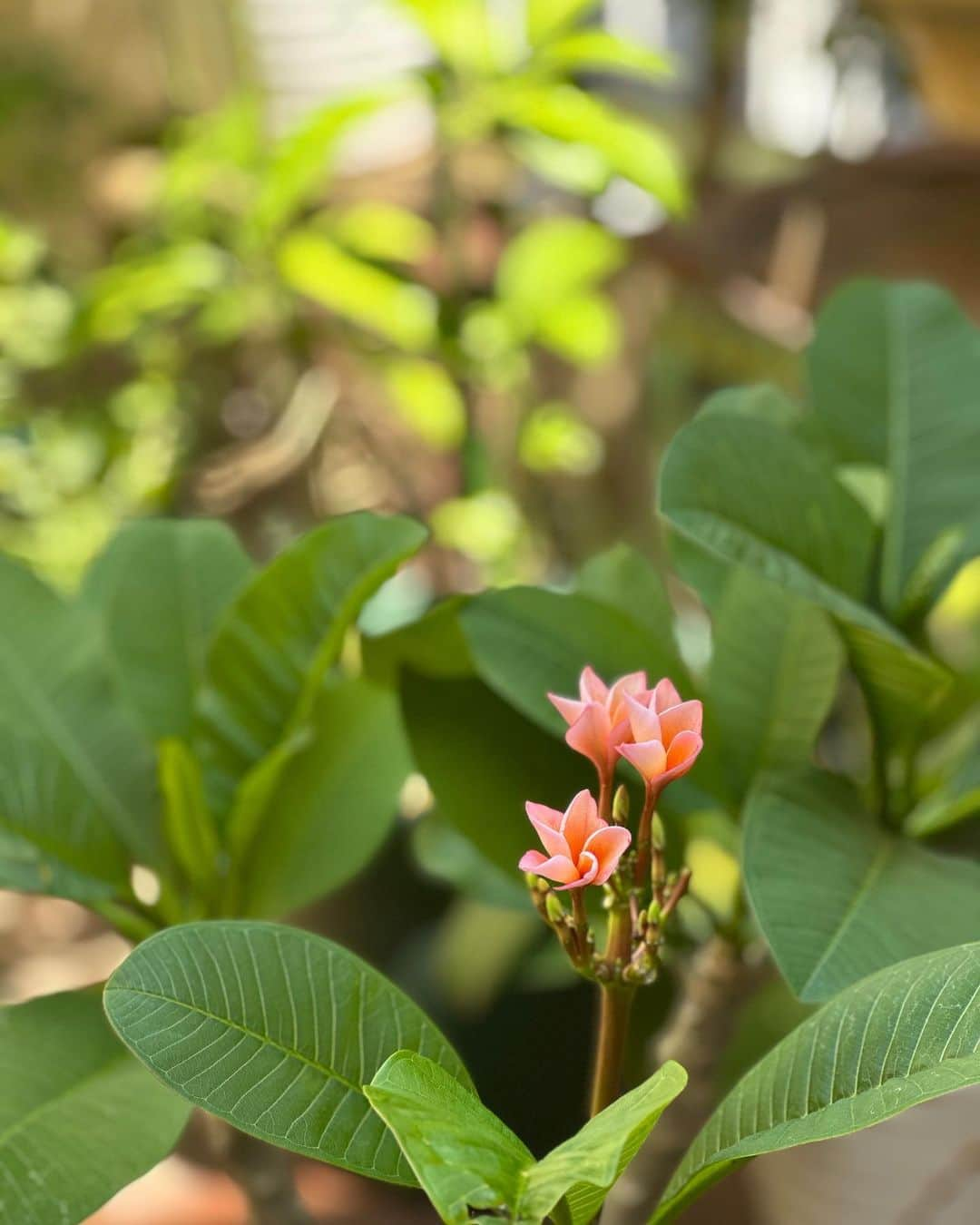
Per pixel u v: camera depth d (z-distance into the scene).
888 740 1.32
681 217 2.41
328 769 1.41
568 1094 2.53
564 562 3.76
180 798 1.33
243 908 1.38
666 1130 1.34
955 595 2.12
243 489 3.68
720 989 1.34
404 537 1.34
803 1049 1.08
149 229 4.19
